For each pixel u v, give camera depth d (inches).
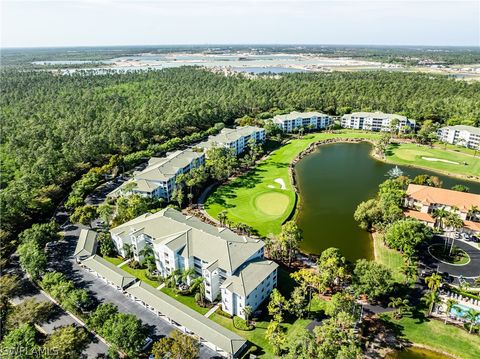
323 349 2472.9
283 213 5083.7
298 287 3358.8
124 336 2699.3
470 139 7824.8
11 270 3961.6
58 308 3336.6
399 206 4894.2
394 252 4114.2
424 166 6943.9
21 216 4569.4
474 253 4067.4
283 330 2999.5
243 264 3408.0
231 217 5012.3
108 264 3838.6
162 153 7603.4
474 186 6008.9
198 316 3085.6
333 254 3531.0
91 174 5949.8
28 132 7249.0
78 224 4886.8
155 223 4023.1
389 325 3053.6
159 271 3821.4
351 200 5590.6
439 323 3068.4
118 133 7534.5
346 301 2960.1
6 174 5940.0
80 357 2751.0
